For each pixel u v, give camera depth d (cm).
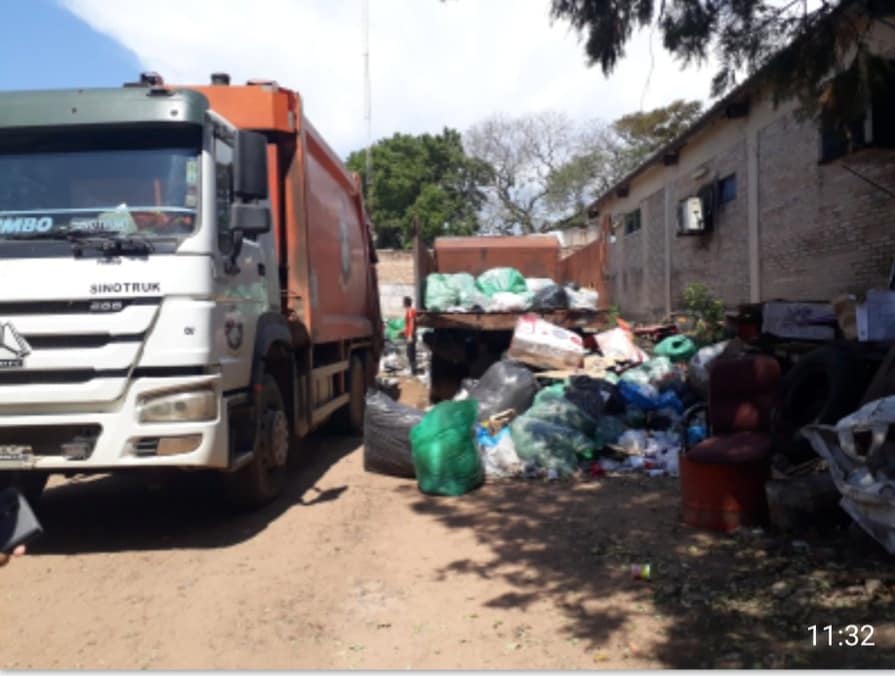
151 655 407
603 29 646
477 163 3888
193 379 542
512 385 888
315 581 504
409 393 1494
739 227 1422
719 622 417
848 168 984
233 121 721
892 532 451
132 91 574
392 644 412
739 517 559
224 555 561
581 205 3631
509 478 758
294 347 762
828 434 498
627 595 460
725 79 621
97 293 533
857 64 546
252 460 638
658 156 1767
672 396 898
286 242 757
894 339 688
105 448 536
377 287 1262
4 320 531
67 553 577
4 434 542
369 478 789
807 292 1173
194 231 554
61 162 573
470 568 518
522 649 400
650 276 1998
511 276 1214
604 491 697
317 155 863
